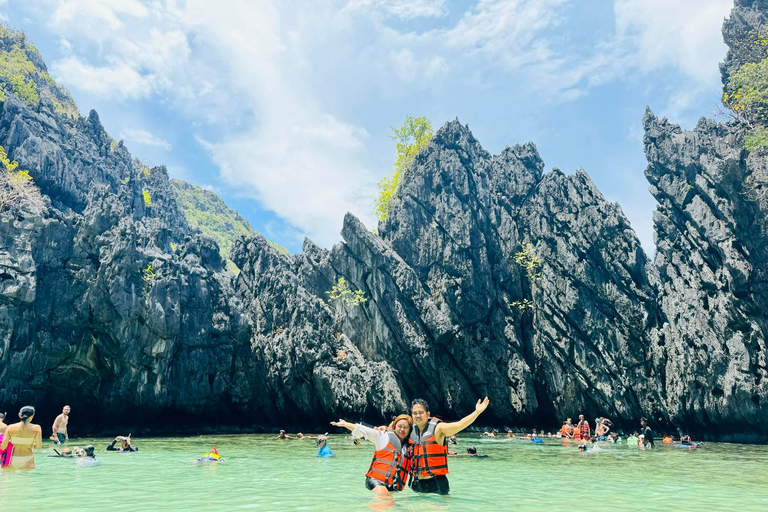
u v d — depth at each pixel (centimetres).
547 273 4222
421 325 4122
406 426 838
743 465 1777
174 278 3553
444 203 4562
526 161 4831
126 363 3306
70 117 5778
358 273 4384
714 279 3400
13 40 6041
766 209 3162
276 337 4003
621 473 1488
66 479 1145
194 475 1289
